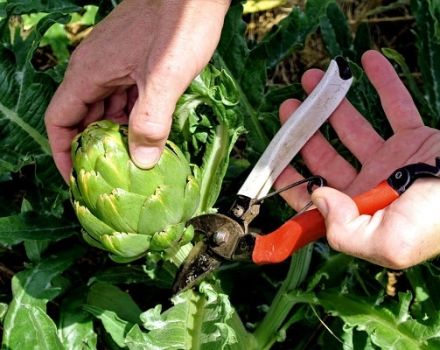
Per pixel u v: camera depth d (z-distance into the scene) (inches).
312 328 23.2
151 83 16.7
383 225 16.1
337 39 25.1
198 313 20.3
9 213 24.1
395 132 21.2
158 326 19.9
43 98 22.3
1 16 22.3
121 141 17.0
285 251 18.0
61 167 20.6
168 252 19.2
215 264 18.8
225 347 20.8
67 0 22.5
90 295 22.2
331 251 22.9
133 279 22.5
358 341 21.3
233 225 18.6
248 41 26.0
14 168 21.7
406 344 19.7
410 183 16.9
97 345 23.6
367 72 22.0
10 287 25.4
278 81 30.8
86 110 19.7
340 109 21.5
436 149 20.4
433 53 24.8
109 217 17.1
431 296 20.9
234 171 25.1
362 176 21.0
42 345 19.8
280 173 20.3
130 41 18.1
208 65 19.9
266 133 23.3
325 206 16.8
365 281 22.5
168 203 17.2
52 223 21.9
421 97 25.1
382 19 31.0
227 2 17.9
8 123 22.1
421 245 16.1
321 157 21.4
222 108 19.9
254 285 24.3
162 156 17.2
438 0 24.4
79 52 19.0
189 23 17.2
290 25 24.4
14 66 22.0
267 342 22.1
